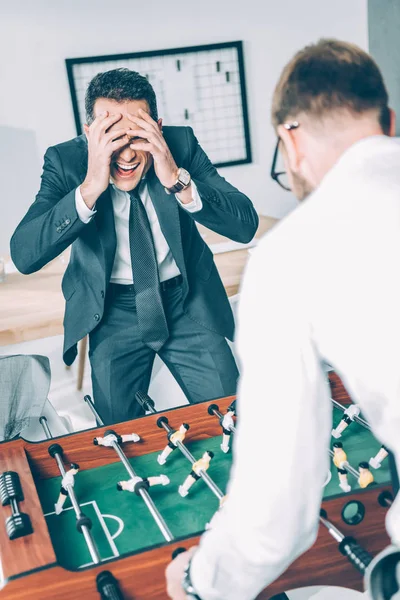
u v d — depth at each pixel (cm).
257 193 500
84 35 436
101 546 137
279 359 94
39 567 116
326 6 482
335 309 94
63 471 153
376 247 92
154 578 118
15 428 189
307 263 94
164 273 235
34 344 379
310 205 99
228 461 165
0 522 132
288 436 92
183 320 239
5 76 427
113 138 197
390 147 98
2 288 333
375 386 94
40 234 211
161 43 455
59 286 333
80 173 226
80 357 340
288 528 95
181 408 173
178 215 224
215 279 244
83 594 115
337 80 97
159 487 157
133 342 235
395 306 91
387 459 158
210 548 100
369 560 116
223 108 478
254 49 475
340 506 127
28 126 438
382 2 473
